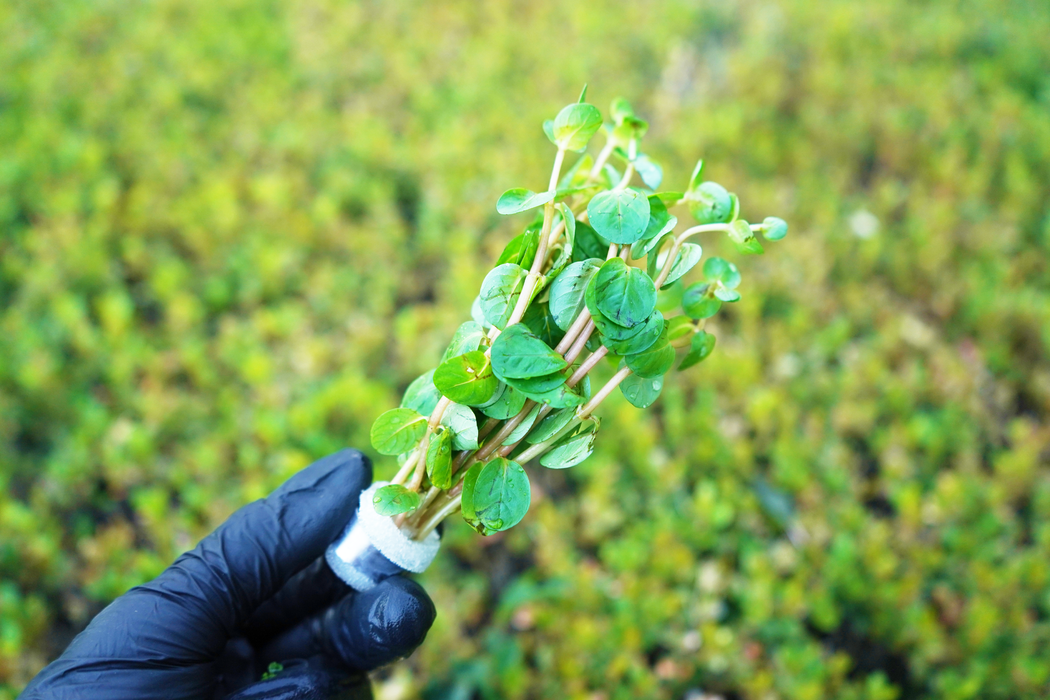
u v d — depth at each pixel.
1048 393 0.48
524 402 0.23
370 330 0.47
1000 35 0.79
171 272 0.49
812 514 0.41
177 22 0.76
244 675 0.28
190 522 0.38
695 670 0.36
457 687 0.36
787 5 0.81
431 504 0.24
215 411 0.45
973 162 0.66
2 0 0.74
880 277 0.56
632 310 0.21
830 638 0.39
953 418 0.45
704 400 0.44
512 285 0.22
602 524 0.40
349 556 0.25
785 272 0.53
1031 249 0.58
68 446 0.42
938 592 0.38
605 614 0.37
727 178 0.59
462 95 0.66
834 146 0.66
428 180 0.59
